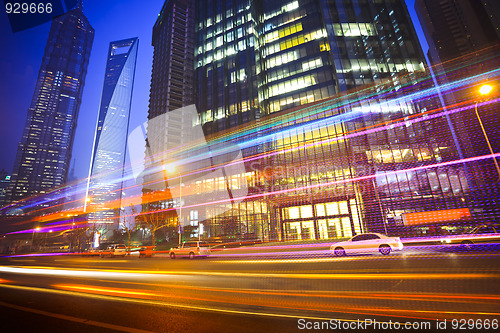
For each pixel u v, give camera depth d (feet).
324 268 35.45
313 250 76.18
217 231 150.82
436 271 27.73
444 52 284.61
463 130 101.96
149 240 186.09
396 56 152.25
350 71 149.28
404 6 163.73
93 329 14.71
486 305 15.79
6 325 15.58
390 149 115.24
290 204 125.70
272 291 23.47
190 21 329.93
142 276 37.63
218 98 212.84
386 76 145.28
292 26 182.09
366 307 17.08
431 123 112.06
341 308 17.20
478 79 135.95
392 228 100.27
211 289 25.86
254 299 20.93
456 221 87.61
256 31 214.28
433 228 89.76
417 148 110.42
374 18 163.43
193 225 176.65
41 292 26.58
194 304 20.03
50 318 16.99
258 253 77.51
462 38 277.03
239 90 202.90
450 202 95.50
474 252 44.57
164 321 15.92
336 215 113.50
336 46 155.94
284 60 177.17
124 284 30.83
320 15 173.06
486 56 176.86
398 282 23.68
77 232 220.02
